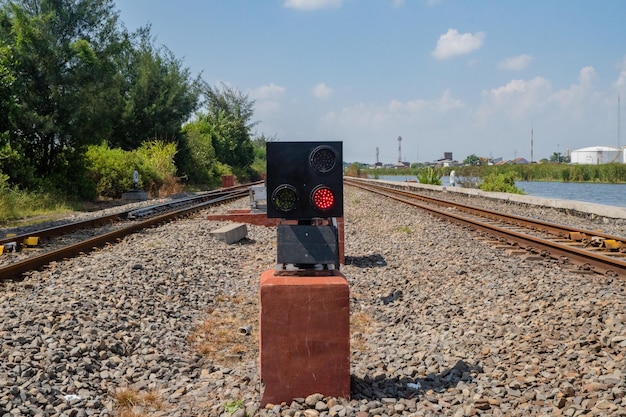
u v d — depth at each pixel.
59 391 4.53
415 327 6.69
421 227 14.59
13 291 7.36
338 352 4.39
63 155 27.03
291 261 4.52
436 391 4.61
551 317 6.10
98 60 26.94
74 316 6.11
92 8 27.97
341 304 4.38
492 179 33.19
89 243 11.01
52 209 21.52
